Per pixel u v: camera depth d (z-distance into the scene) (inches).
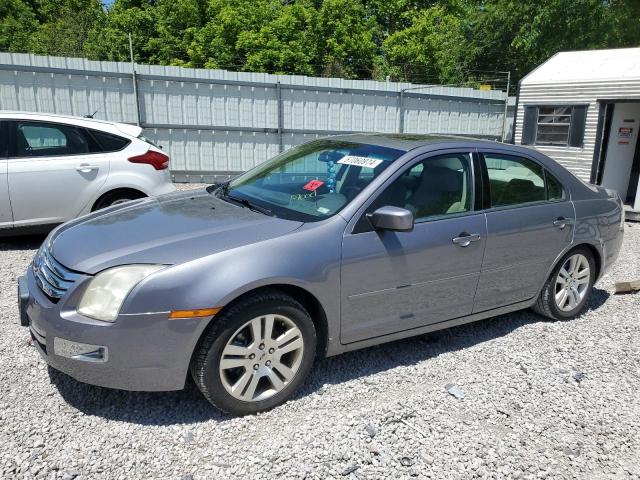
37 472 99.9
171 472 101.7
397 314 138.6
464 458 110.0
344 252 126.0
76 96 411.8
